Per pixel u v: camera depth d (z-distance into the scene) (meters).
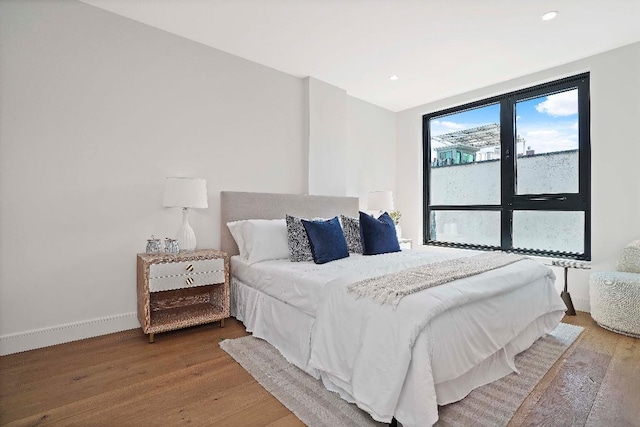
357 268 2.33
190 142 3.03
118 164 2.65
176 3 2.47
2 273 2.21
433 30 2.81
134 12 2.60
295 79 3.78
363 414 1.58
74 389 1.80
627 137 3.07
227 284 2.79
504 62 3.41
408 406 1.40
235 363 2.12
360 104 4.60
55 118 2.38
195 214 3.07
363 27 2.76
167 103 2.89
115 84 2.63
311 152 3.81
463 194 4.52
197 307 2.94
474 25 2.72
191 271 2.62
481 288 1.83
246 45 3.10
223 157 3.23
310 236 2.74
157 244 2.71
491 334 1.84
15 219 2.25
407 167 5.00
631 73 3.04
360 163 4.61
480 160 4.34
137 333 2.62
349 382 1.64
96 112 2.55
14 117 2.24
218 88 3.19
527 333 2.32
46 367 2.05
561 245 3.64
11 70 2.22
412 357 1.42
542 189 3.77
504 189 4.07
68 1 2.42
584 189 3.43
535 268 2.41
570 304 3.17
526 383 1.87
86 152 2.51
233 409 1.63
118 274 2.67
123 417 1.57
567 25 2.72
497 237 4.18
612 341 2.49
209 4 2.48
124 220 2.69
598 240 3.24
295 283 2.19
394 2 2.42
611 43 3.03
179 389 1.81
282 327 2.29
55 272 2.40
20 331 2.27
